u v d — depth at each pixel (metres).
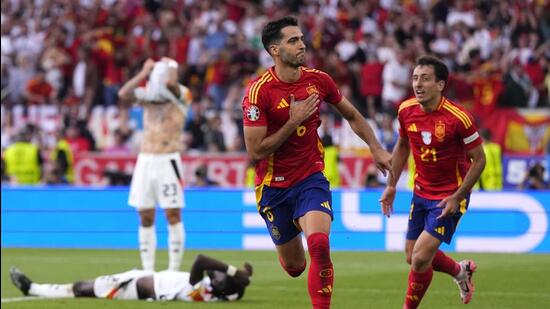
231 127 63.34
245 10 75.12
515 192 46.72
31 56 72.12
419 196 26.03
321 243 21.89
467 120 24.78
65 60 71.25
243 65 67.06
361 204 48.00
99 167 58.94
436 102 25.23
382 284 34.41
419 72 25.08
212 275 29.36
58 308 28.17
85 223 50.44
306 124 22.73
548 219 46.34
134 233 50.03
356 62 65.56
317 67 65.19
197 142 60.97
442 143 25.16
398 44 66.88
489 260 42.25
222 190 49.25
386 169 23.72
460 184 25.73
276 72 22.73
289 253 23.67
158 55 68.00
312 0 73.44
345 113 23.56
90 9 76.00
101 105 68.06
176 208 35.59
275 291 32.44
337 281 35.31
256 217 48.84
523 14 66.62
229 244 49.03
